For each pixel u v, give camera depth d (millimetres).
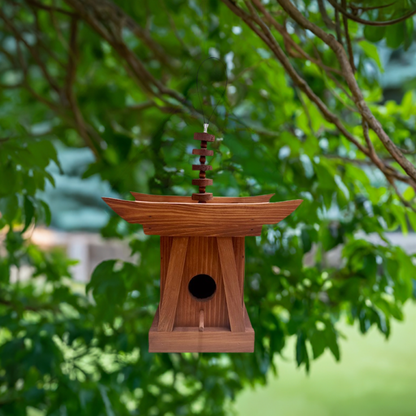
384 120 2549
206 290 1965
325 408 5797
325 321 2166
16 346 2285
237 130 2037
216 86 2330
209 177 2059
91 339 2387
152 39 3494
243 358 2553
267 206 1550
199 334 1621
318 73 2482
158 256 2502
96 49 3613
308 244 2279
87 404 2355
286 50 2154
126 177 2514
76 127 3068
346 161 2541
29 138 2305
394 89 10820
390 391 6230
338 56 1682
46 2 3994
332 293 2303
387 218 2320
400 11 1843
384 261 2189
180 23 3422
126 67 3246
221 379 2941
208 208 1531
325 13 1894
